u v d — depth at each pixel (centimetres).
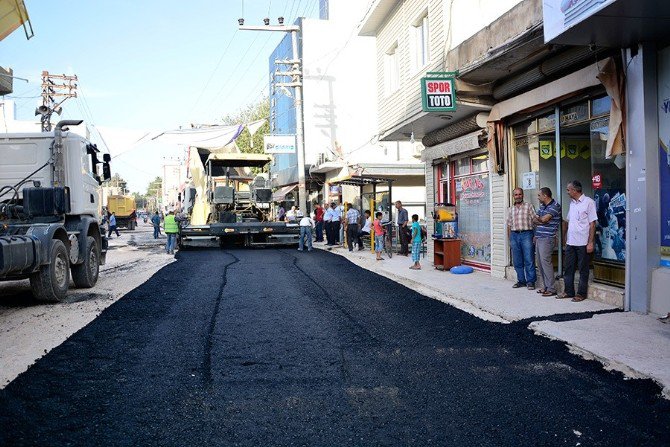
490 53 952
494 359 587
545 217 895
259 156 2364
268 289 1062
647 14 643
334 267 1445
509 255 1126
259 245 2397
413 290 1027
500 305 837
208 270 1389
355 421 434
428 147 1538
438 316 794
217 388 507
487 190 1229
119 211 5347
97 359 591
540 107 981
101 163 1273
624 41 739
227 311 848
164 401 474
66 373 543
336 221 2281
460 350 623
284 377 539
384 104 1677
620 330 662
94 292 1063
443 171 1484
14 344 650
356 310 853
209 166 2327
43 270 908
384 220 1906
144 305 897
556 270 1012
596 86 833
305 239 2169
